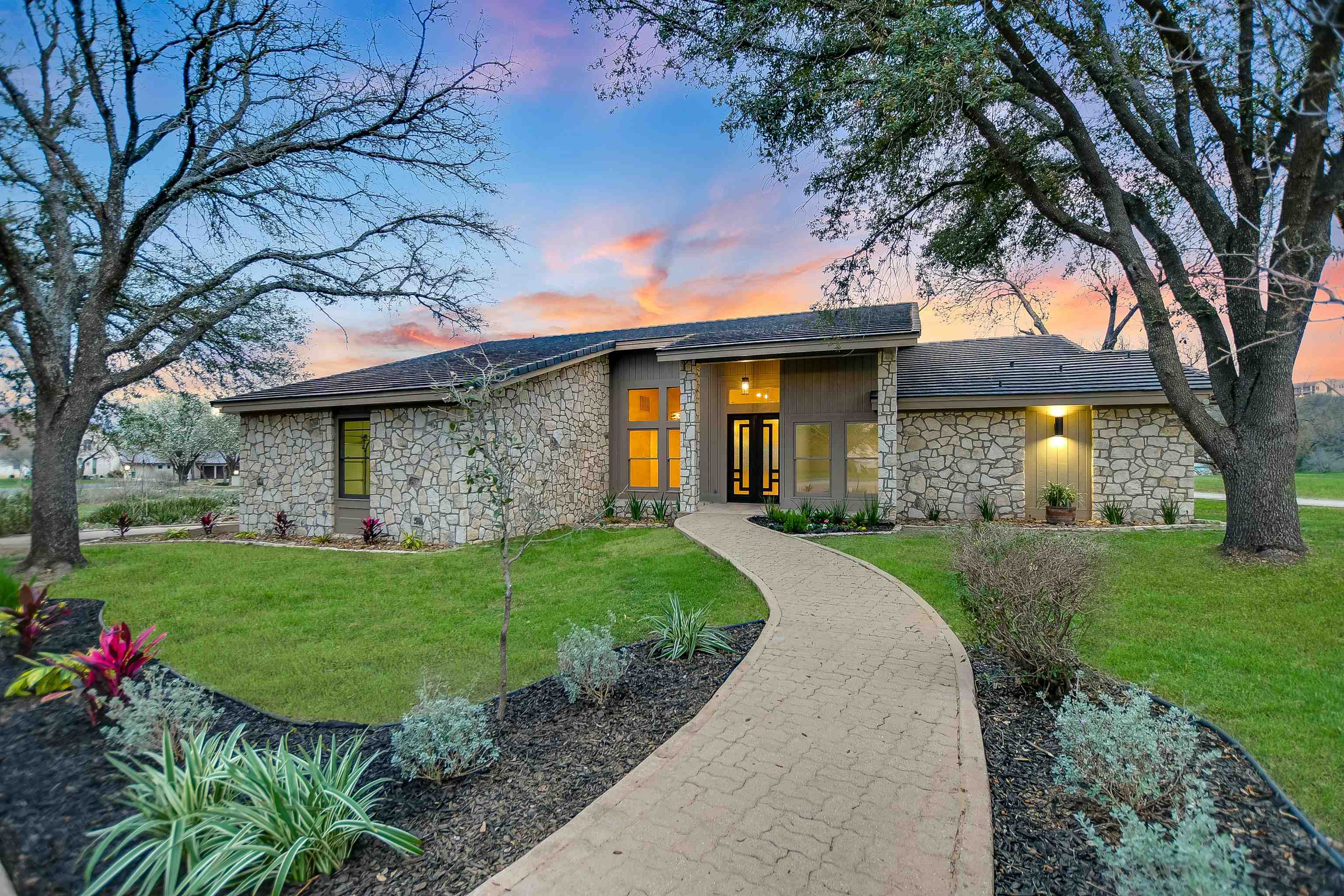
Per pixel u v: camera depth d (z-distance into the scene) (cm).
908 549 956
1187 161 795
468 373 1080
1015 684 448
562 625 639
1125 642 517
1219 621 562
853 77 727
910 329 1130
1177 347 920
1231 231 753
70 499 984
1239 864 217
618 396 1522
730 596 722
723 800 304
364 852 277
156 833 266
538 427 1126
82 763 345
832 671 477
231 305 1212
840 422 1334
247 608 729
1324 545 773
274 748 382
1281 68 442
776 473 1461
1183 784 278
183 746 319
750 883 244
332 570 930
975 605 460
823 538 1070
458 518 1126
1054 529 1098
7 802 304
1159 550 829
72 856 266
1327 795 295
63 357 1000
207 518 1410
